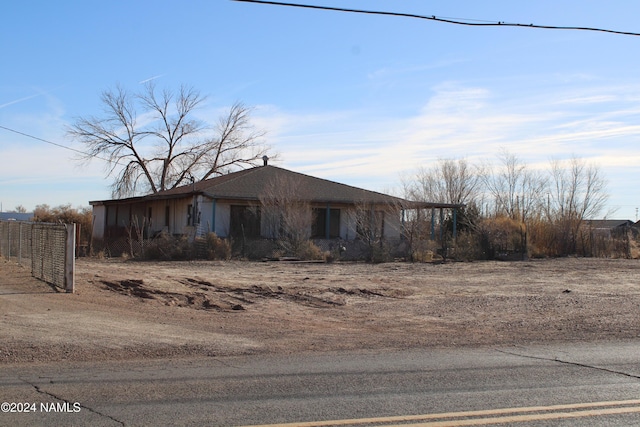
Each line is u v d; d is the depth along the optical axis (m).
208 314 13.72
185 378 7.73
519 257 33.84
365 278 22.55
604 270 26.89
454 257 33.47
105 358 8.93
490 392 7.28
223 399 6.78
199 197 32.62
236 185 33.88
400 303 16.81
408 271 25.73
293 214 31.55
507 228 34.75
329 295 17.89
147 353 9.33
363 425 5.96
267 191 32.62
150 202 40.69
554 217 39.12
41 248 16.67
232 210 33.41
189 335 10.84
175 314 13.23
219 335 11.04
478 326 13.22
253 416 6.18
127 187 52.19
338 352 9.78
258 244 31.31
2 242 23.23
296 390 7.23
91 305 13.27
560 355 9.70
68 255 14.76
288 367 8.50
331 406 6.58
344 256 32.00
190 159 54.16
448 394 7.16
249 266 26.61
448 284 21.33
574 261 32.28
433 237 35.78
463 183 48.97
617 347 10.52
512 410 6.53
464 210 40.59
